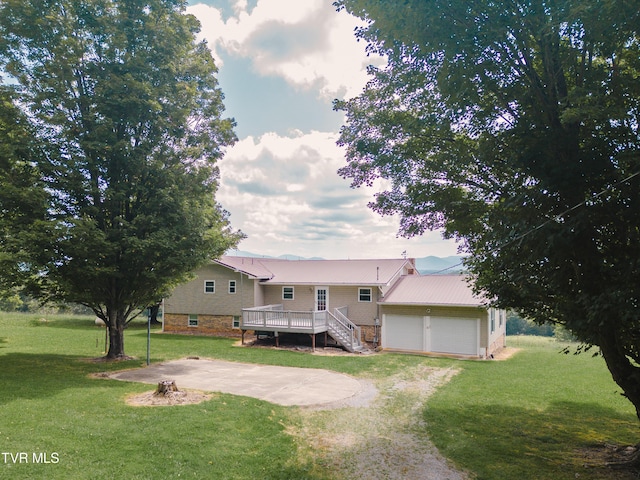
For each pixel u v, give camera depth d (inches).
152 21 591.2
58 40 535.8
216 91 669.3
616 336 279.7
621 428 374.9
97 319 1112.8
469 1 255.9
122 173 580.7
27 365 544.4
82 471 235.8
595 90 236.8
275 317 893.2
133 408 362.0
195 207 611.8
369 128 406.9
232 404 392.2
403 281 970.7
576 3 210.8
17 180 503.2
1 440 269.1
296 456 292.0
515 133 278.8
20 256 466.6
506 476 269.4
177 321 1050.7
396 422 380.2
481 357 788.6
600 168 246.1
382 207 418.0
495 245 301.4
